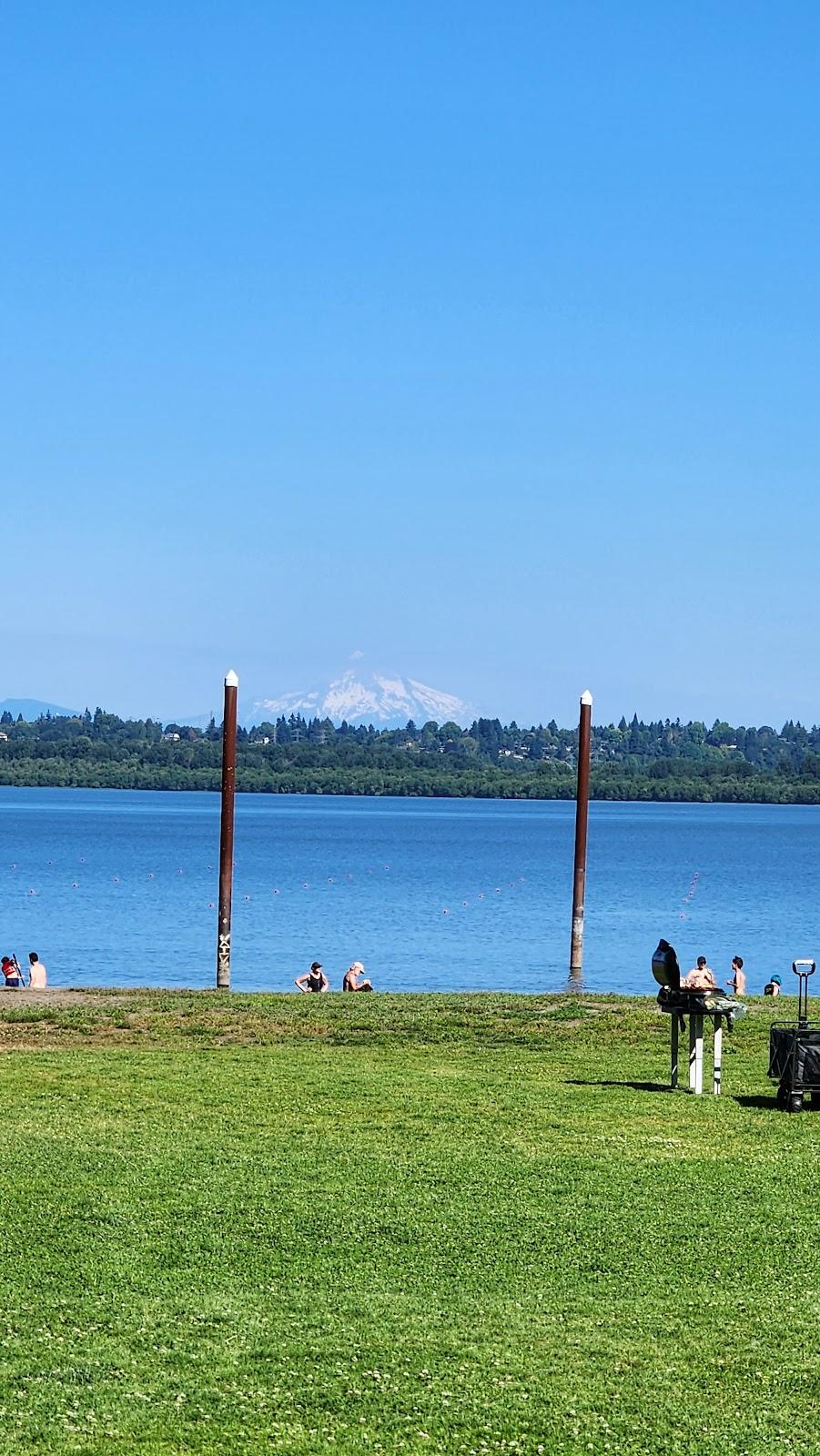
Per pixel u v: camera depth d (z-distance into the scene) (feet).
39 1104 64.13
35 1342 37.19
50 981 165.37
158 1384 35.12
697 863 452.76
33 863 396.16
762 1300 40.86
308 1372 35.94
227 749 113.91
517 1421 33.73
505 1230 46.26
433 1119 61.67
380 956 195.93
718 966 189.98
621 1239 45.60
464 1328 38.78
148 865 390.01
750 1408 34.50
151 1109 63.10
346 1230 46.03
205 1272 42.27
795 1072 63.16
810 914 275.18
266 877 354.13
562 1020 90.12
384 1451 32.22
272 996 99.76
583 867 132.16
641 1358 37.11
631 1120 61.72
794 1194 50.52
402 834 615.57
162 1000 97.30
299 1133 58.65
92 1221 46.52
